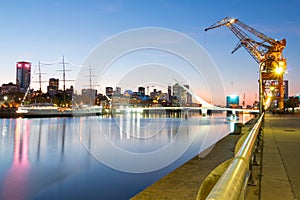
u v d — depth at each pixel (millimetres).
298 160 6770
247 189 4383
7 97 141500
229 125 42469
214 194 1337
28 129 41625
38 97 143000
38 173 11844
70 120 68250
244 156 2414
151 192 5867
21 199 8359
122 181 10078
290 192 4211
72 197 8391
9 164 14195
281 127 18688
